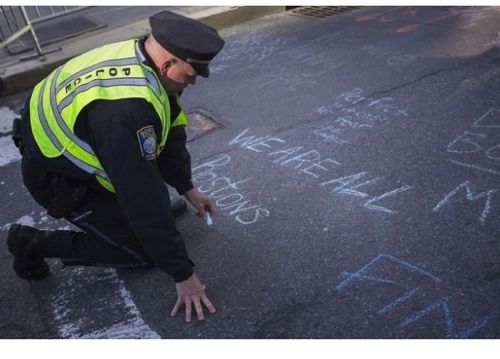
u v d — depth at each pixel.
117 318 2.26
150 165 1.80
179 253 1.97
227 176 3.19
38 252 2.36
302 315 2.16
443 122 3.49
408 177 2.95
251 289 2.32
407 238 2.49
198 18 6.09
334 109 3.89
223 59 5.25
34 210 3.13
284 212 2.79
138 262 2.36
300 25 6.01
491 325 2.01
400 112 3.71
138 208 1.81
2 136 4.20
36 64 5.20
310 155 3.31
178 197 2.87
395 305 2.14
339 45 5.23
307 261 2.44
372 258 2.40
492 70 4.20
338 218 2.69
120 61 1.84
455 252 2.37
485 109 3.58
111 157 1.74
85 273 2.53
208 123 3.94
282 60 5.04
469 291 2.16
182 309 2.25
